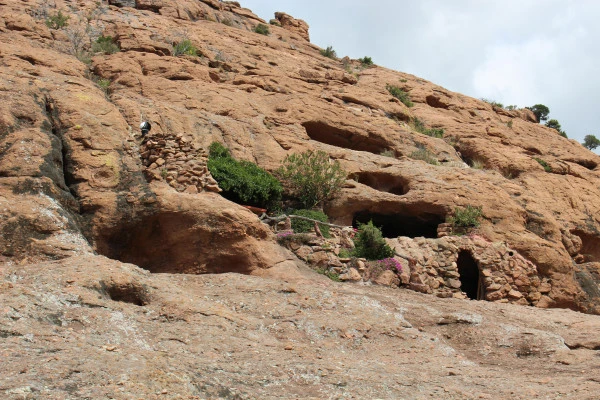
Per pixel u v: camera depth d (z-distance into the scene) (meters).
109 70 26.88
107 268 11.68
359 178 25.25
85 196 16.86
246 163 22.34
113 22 32.72
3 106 17.78
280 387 9.02
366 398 8.91
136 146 18.88
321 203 23.05
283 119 26.44
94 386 7.45
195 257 16.77
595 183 33.25
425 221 24.34
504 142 34.97
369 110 33.00
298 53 41.06
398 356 11.55
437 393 9.36
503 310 15.74
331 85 34.22
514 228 23.67
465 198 23.91
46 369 7.66
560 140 39.62
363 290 15.61
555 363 11.95
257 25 44.72
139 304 11.48
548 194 29.61
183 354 9.55
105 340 9.45
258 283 14.05
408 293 16.67
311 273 17.48
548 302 22.11
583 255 28.47
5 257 13.54
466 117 38.81
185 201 16.95
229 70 31.58
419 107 37.41
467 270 22.36
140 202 16.84
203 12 40.47
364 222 24.42
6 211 14.44
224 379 8.72
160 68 27.73
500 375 10.81
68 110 18.89
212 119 23.86
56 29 30.16
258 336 11.25
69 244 14.37
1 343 8.41
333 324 12.30
